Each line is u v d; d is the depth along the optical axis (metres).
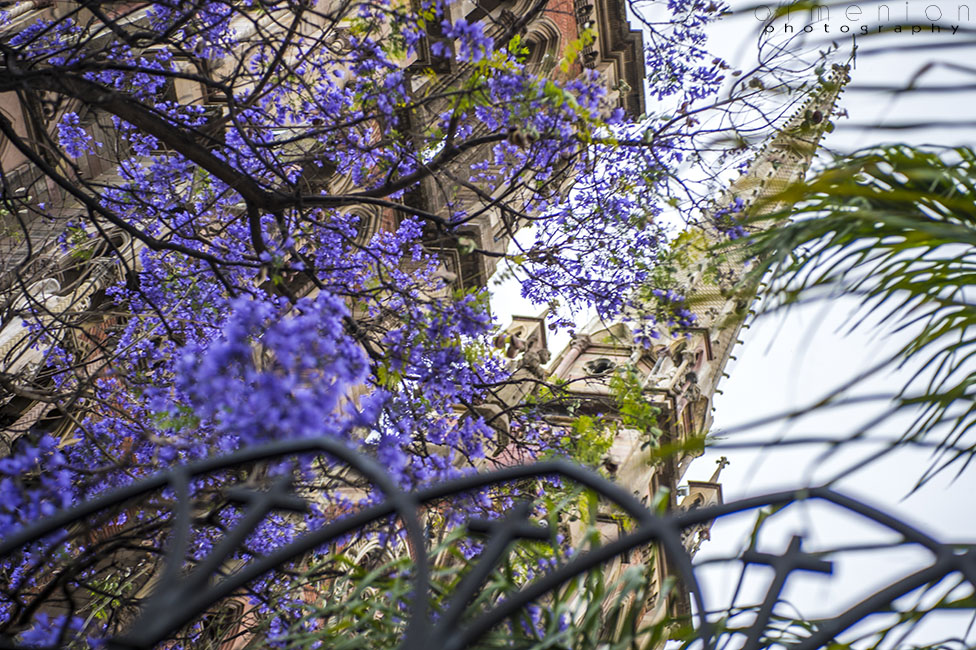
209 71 11.69
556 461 3.14
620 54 35.78
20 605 5.25
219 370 4.94
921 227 2.71
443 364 9.48
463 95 9.40
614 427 11.37
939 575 2.67
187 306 12.34
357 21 10.61
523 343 30.50
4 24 15.85
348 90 11.65
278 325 4.88
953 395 2.97
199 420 7.27
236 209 14.34
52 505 5.71
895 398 2.93
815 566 2.92
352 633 4.47
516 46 9.68
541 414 11.60
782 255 3.00
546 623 3.74
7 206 11.13
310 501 7.32
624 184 11.08
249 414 4.71
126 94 9.12
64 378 13.03
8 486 5.34
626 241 11.36
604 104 9.48
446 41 9.47
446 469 8.33
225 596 3.03
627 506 2.99
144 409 10.83
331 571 7.32
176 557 3.06
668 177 10.35
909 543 2.79
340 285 10.44
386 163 10.98
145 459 10.09
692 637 3.19
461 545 8.52
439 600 4.10
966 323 3.02
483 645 3.69
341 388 4.94
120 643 2.83
